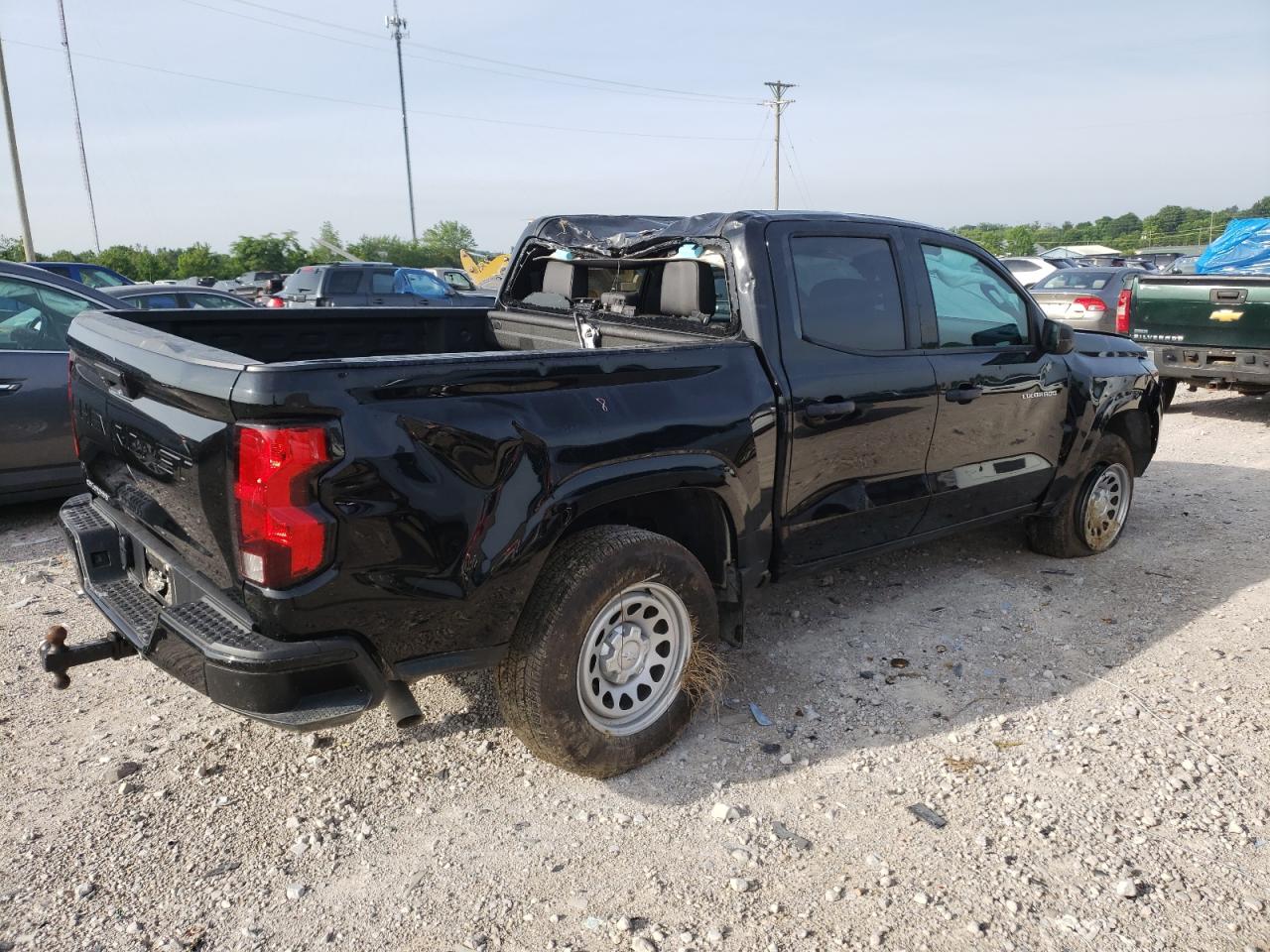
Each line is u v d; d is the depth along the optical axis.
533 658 2.94
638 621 3.25
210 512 2.57
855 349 3.83
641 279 4.27
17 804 3.03
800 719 3.62
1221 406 10.69
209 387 2.46
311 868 2.77
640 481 3.06
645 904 2.62
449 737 3.47
